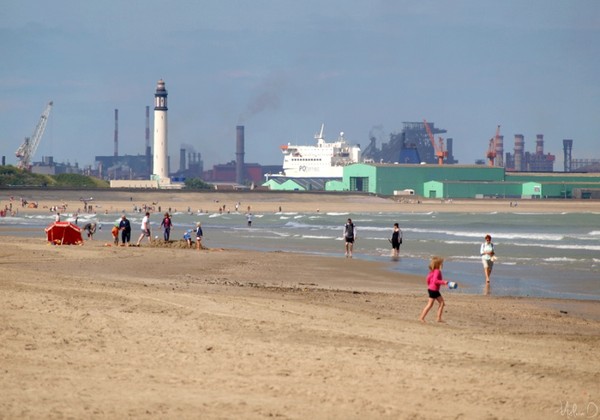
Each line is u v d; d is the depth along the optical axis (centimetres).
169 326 6988
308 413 4475
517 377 5497
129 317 7381
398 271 16588
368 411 4569
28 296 8494
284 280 14412
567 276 15850
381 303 10331
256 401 4672
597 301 11694
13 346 5947
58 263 15500
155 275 14138
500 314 9738
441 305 8631
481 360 6000
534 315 9756
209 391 4866
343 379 5275
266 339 6550
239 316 7738
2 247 19075
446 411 4634
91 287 9969
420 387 5134
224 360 5725
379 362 5784
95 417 4206
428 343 6656
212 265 16700
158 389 4862
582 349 6744
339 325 7456
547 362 6053
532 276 15850
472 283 14562
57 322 6975
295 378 5262
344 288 13250
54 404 4416
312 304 9438
